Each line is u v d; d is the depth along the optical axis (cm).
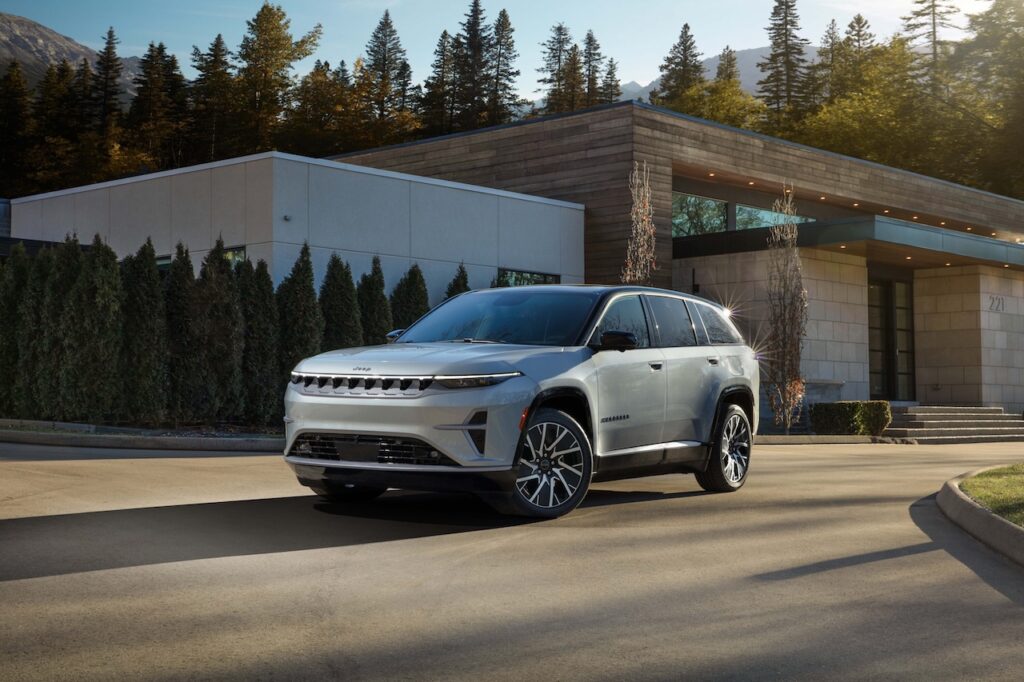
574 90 12812
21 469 1099
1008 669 416
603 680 394
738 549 689
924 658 432
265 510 826
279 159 2197
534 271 2709
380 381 766
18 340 1852
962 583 595
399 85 12050
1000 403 3347
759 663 420
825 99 11181
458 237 2534
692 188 3075
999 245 3130
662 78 12312
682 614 504
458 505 877
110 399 1786
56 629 460
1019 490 922
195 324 1844
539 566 620
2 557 621
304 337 1989
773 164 3147
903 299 3406
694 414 966
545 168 2959
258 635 455
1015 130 7156
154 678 390
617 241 2792
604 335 847
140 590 540
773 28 11456
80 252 1833
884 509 927
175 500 877
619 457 868
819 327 2816
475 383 754
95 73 11238
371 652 430
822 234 2734
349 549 665
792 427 2705
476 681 391
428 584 566
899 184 3619
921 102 8000
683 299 1008
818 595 553
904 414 2808
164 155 10150
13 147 9631
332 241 2281
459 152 3175
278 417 1975
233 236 2270
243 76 9656
